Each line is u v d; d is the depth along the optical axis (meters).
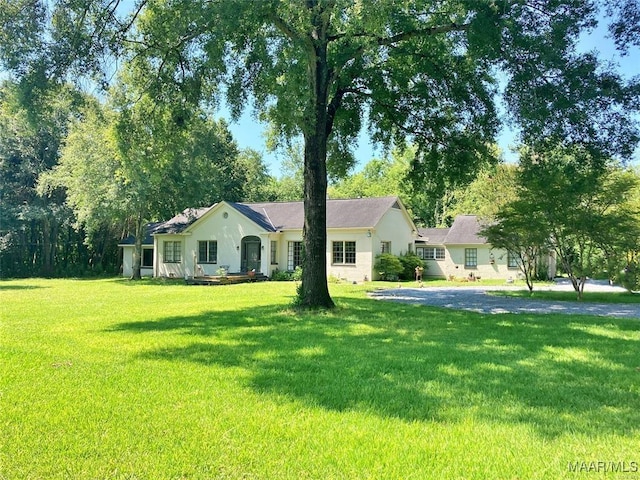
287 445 3.39
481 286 22.39
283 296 15.52
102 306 12.62
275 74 9.30
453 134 13.87
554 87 9.47
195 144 25.73
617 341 7.57
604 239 14.65
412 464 3.11
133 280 26.47
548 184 12.21
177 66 10.79
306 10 9.08
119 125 11.27
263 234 24.94
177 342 7.33
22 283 24.08
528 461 3.16
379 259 24.91
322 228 11.80
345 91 12.84
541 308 12.70
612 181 14.67
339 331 8.48
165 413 4.04
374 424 3.82
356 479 2.91
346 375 5.36
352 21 9.58
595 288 21.62
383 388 4.84
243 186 41.88
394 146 16.02
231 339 7.62
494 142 13.20
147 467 3.05
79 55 9.25
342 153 15.16
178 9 9.11
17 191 29.98
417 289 19.73
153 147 11.97
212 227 26.33
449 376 5.35
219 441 3.46
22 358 6.12
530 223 15.48
